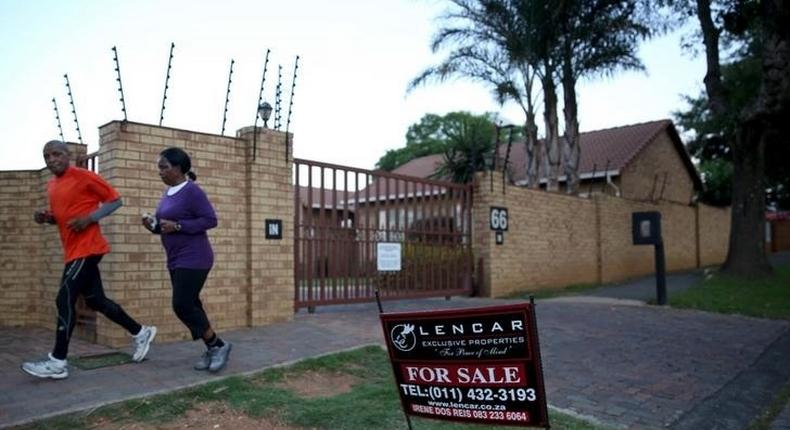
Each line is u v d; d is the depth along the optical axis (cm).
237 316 729
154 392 462
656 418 510
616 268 1733
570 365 667
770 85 1395
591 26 1644
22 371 521
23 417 404
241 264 737
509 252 1277
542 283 1395
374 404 475
